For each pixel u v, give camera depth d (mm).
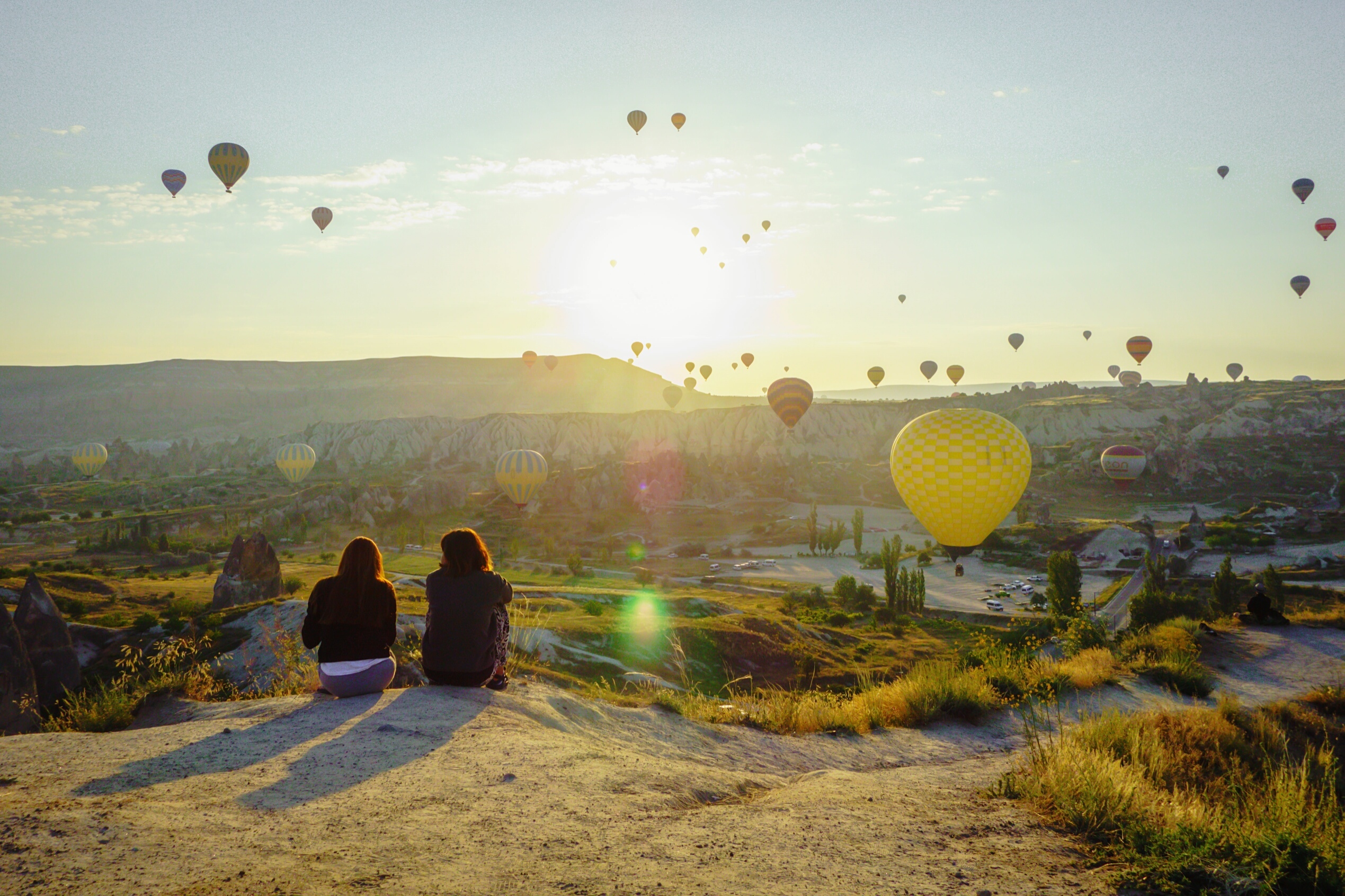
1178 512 170625
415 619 25250
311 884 3176
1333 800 4922
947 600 100000
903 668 51219
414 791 4430
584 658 44438
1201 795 6633
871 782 6277
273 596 69062
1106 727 8312
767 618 62594
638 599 74938
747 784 5949
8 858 3193
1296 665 18062
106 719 6766
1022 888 3869
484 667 6852
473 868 3500
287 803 4141
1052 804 5398
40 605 37969
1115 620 80875
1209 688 14812
